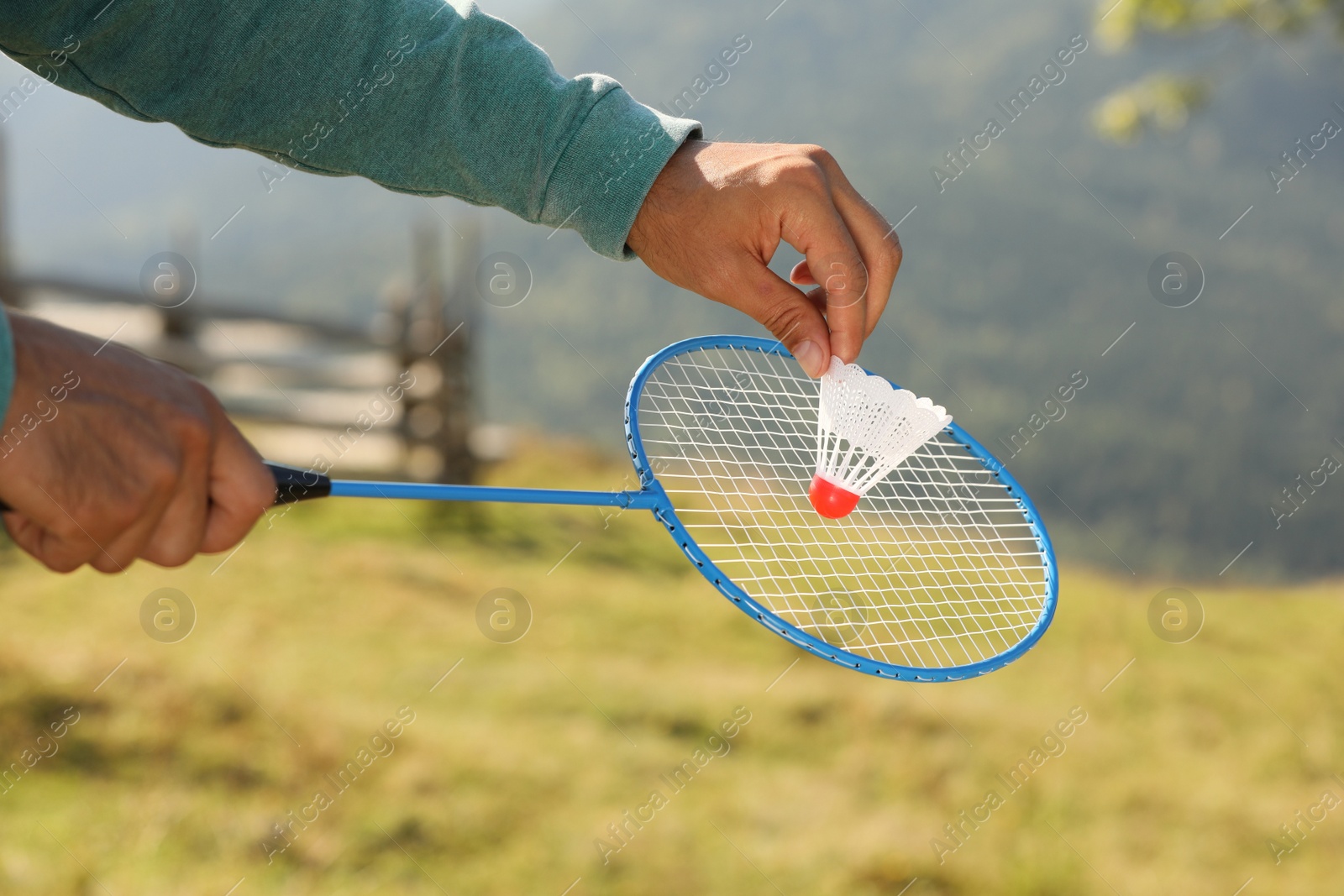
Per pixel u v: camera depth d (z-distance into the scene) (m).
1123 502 40.97
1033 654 6.84
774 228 1.58
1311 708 6.34
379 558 7.08
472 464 9.92
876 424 1.82
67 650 4.76
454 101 1.46
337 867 3.62
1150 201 102.88
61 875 3.28
